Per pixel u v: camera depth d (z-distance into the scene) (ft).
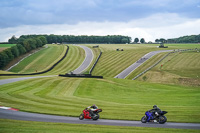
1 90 140.46
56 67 371.76
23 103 98.73
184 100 120.78
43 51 518.78
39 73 302.04
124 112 79.41
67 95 139.33
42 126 59.06
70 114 76.18
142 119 64.49
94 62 407.44
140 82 227.81
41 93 138.72
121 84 205.26
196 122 63.72
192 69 301.84
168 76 272.31
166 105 102.47
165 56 403.54
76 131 53.47
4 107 87.35
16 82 182.09
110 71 337.72
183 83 244.63
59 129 55.47
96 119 67.77
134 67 345.92
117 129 55.83
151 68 324.60
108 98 134.10
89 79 220.23
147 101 120.47
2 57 380.58
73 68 362.94
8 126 58.39
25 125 60.13
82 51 522.88
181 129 55.62
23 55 470.39
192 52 424.87
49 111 81.30
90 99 123.24
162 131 53.62
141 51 496.64
